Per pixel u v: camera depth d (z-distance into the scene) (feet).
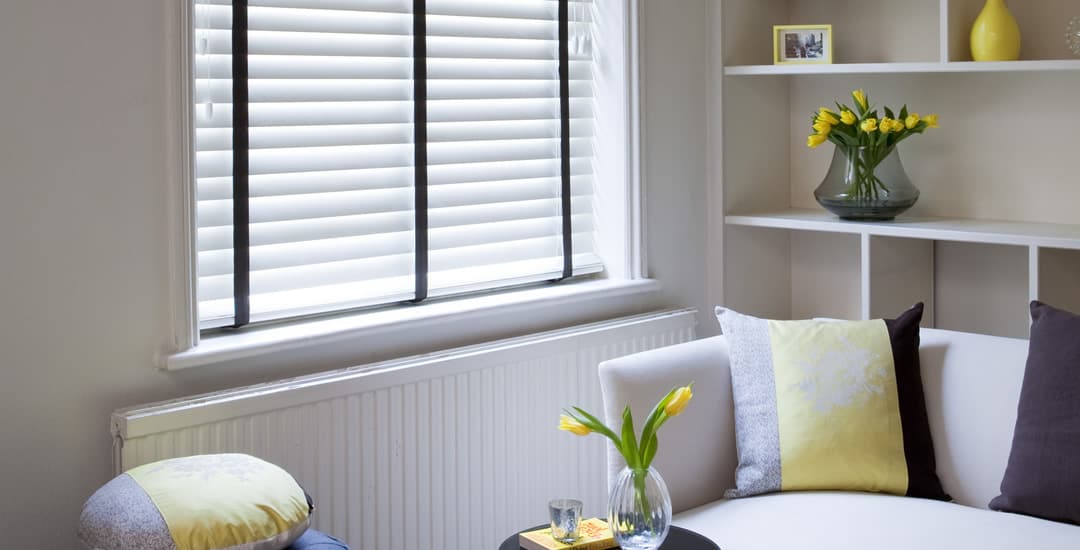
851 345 8.18
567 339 9.23
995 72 9.80
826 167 11.10
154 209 7.16
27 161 6.63
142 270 7.13
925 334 8.46
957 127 10.11
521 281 9.69
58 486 6.87
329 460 7.79
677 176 10.44
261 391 7.41
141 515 5.78
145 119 7.07
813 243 11.26
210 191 7.73
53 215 6.75
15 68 6.54
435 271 9.11
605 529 6.63
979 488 7.88
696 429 8.10
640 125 10.00
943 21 9.04
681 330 10.31
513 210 9.62
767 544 6.96
